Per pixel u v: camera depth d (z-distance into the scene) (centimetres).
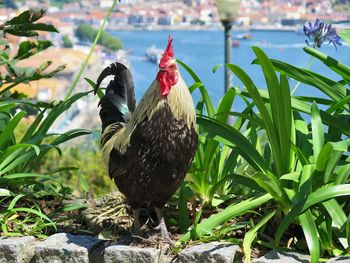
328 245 179
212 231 190
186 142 175
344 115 206
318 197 174
